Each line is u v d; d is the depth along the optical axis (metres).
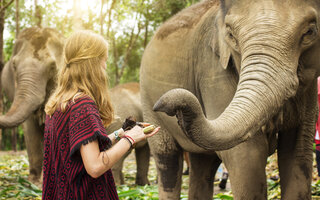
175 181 4.12
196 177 4.12
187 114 2.12
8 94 8.52
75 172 1.93
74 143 1.88
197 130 2.17
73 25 9.20
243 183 3.01
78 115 1.92
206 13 3.68
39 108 6.89
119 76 14.59
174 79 3.82
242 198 3.02
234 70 3.11
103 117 2.07
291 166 3.25
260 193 3.02
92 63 2.04
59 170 2.00
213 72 3.30
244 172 3.00
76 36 2.07
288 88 2.52
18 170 8.16
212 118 3.30
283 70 2.52
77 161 1.94
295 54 2.62
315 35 2.69
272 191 4.94
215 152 3.68
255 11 2.65
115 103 7.27
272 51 2.53
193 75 3.62
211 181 4.17
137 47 16.41
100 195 1.98
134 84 7.82
